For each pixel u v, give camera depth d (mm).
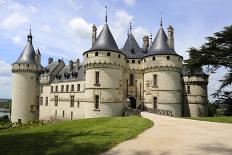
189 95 58000
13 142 18516
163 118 32969
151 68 50562
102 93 47844
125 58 52375
